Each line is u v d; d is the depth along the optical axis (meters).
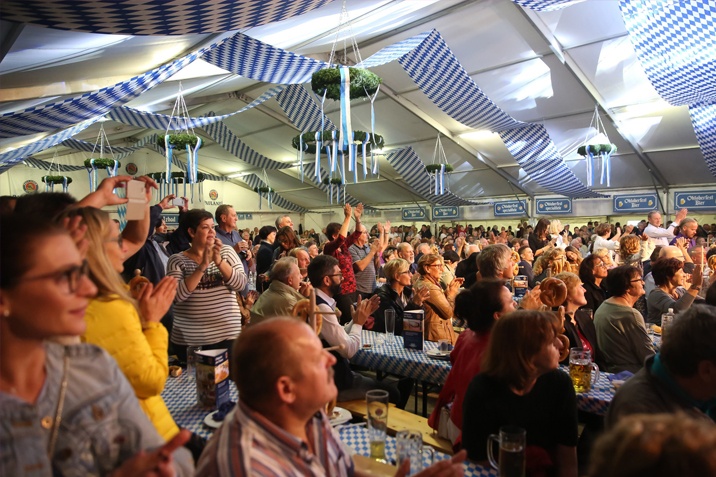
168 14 2.81
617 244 6.71
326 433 1.23
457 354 2.51
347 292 4.63
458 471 1.14
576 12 8.24
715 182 13.53
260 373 1.09
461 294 2.42
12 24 2.79
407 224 21.16
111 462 0.89
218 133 14.77
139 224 1.81
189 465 1.05
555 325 1.87
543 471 1.85
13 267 0.78
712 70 5.79
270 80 6.98
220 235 4.82
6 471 0.77
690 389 1.44
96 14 2.61
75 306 0.84
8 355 0.81
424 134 13.96
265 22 3.53
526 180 16.20
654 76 6.41
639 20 5.41
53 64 4.12
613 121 11.34
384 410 1.73
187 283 2.74
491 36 9.05
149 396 1.46
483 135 13.70
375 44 9.65
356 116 13.05
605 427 1.59
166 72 4.91
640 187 14.77
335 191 20.84
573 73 9.77
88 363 0.92
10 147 7.83
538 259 4.93
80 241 1.32
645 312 4.63
